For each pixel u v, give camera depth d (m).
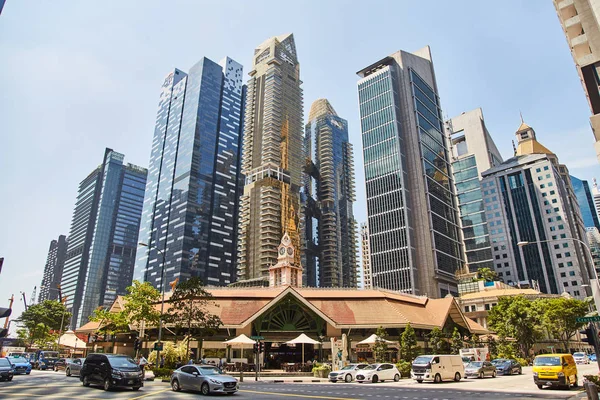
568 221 184.88
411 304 74.44
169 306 64.06
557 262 172.38
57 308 105.50
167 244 193.62
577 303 85.19
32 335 98.50
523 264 181.88
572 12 49.81
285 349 64.88
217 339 61.50
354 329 64.06
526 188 190.50
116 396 23.22
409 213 170.75
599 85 42.47
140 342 45.59
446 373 39.16
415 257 164.75
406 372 47.97
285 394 26.30
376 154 185.38
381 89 192.88
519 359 69.38
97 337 75.12
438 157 197.12
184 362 44.03
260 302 66.56
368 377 39.16
